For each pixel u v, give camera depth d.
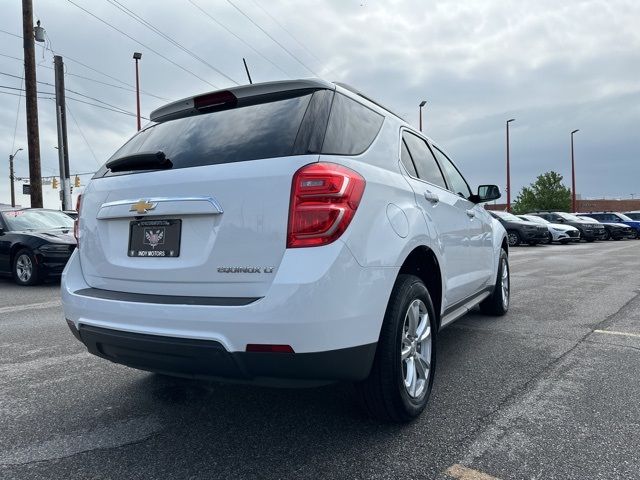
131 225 2.83
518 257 15.32
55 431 2.90
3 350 4.59
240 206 2.43
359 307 2.41
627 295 7.44
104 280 2.95
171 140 2.96
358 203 2.47
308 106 2.66
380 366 2.69
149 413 3.14
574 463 2.44
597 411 3.07
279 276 2.28
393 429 2.85
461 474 2.35
